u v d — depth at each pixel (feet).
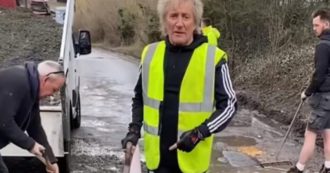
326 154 19.38
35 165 21.16
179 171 10.90
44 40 25.18
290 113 31.99
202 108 10.50
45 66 12.62
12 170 20.51
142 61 11.07
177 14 10.52
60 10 30.01
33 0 34.81
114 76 57.16
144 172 19.90
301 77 37.68
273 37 44.73
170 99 10.66
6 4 37.40
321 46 18.37
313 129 19.30
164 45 10.94
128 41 99.19
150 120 10.87
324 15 18.35
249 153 24.45
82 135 28.14
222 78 10.52
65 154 19.47
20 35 26.50
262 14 46.60
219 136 28.09
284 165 22.48
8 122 12.13
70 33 25.13
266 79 41.75
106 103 39.04
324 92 18.75
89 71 61.41
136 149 11.10
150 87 10.87
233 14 49.16
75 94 27.78
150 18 76.59
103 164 22.67
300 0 45.03
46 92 12.73
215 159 23.30
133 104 11.63
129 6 94.48
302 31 43.80
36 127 13.46
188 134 10.17
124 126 30.91
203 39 10.85
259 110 35.83
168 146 10.78
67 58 22.44
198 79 10.49
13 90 12.13
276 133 29.04
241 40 49.93
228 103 10.44
